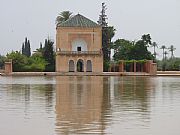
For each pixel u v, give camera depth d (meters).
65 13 95.62
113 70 79.44
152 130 11.12
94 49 76.44
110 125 11.99
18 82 39.16
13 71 73.81
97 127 11.62
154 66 67.25
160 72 70.62
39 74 65.88
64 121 12.78
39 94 23.78
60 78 51.44
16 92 25.42
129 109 16.17
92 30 76.44
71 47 76.19
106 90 27.42
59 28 75.88
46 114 14.55
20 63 74.75
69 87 30.72
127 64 76.19
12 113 14.85
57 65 75.12
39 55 86.00
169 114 14.59
